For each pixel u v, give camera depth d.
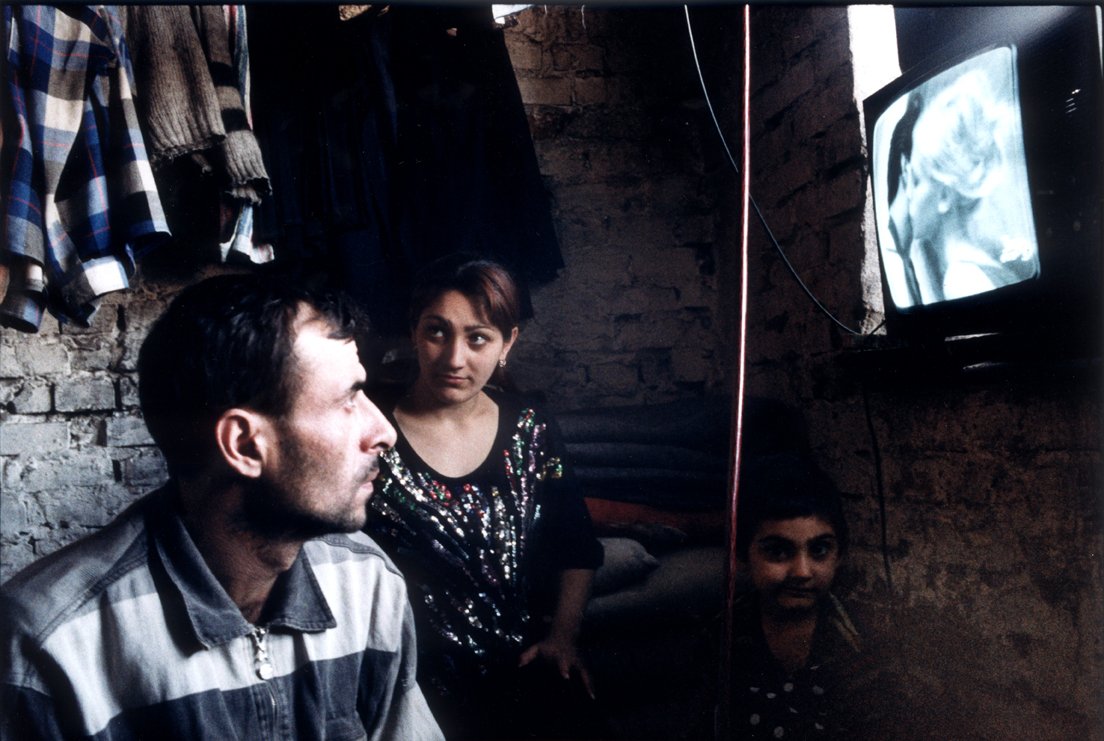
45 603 0.89
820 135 2.21
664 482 2.21
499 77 2.36
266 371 0.95
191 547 0.95
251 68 2.13
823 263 2.21
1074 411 1.46
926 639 1.83
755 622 1.49
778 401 2.36
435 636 1.56
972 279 1.51
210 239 2.01
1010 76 1.38
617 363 2.75
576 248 2.76
